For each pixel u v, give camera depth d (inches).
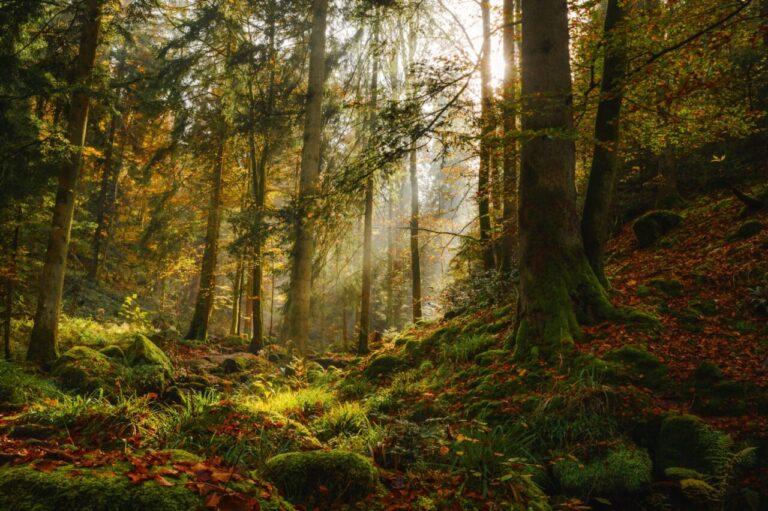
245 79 658.2
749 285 296.0
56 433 167.6
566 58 294.4
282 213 467.8
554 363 252.1
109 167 935.7
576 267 285.4
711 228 422.3
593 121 426.3
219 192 785.6
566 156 290.2
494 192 513.7
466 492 150.7
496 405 232.7
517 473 154.3
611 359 241.1
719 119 426.3
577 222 293.7
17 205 443.5
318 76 529.0
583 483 173.9
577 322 276.1
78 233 699.4
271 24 681.0
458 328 396.2
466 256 593.6
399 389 310.2
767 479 160.9
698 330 265.6
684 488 162.6
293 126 671.1
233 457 154.5
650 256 426.9
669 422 189.9
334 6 564.1
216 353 684.7
